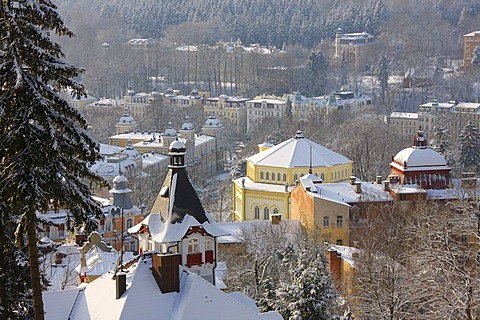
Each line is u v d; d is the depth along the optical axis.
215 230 111.12
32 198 53.06
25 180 53.06
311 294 101.81
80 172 57.72
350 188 177.50
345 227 168.88
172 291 79.56
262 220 186.00
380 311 110.38
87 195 57.78
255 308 91.12
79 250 128.25
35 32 53.84
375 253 134.25
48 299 83.44
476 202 142.38
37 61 53.69
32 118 53.53
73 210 56.81
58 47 56.06
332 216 169.25
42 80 54.66
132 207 183.75
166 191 112.50
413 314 114.62
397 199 173.25
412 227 145.38
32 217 54.19
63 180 56.44
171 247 108.06
